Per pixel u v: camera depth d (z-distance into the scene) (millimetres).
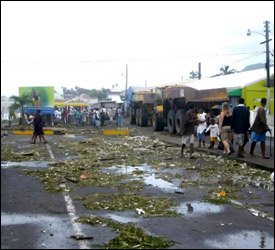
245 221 6672
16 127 33906
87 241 5637
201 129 17438
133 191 8898
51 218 6719
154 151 16641
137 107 37906
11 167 12320
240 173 11164
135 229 6145
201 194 8641
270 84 25516
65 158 14508
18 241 5617
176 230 6176
